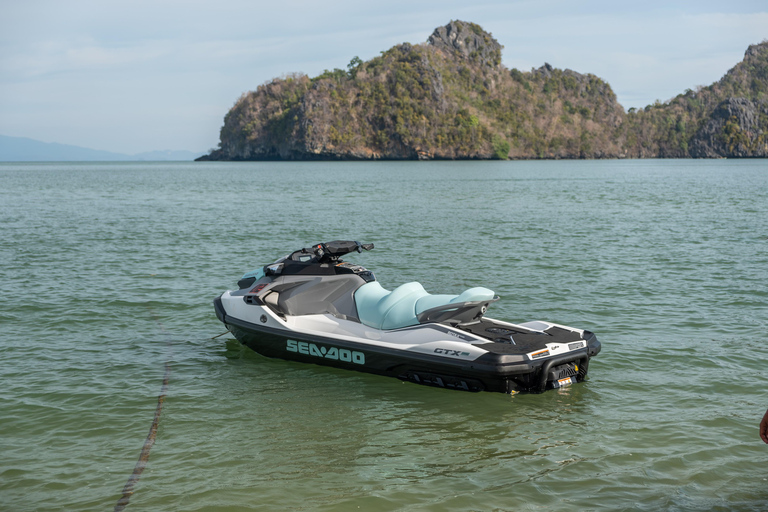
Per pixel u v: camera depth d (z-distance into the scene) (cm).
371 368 700
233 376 711
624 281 1203
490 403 626
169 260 1470
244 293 804
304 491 455
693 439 537
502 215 2608
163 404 625
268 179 7381
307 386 678
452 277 1258
